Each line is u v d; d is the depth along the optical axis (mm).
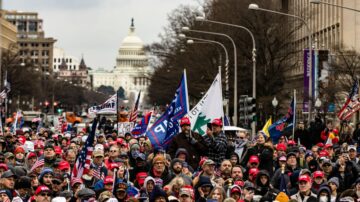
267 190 24875
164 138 29688
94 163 26875
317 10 112375
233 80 97438
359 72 81188
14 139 38812
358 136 45719
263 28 96062
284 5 119812
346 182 29391
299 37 118500
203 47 104250
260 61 96500
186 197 20516
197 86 103875
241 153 36000
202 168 24828
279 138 39375
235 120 78750
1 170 25969
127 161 29234
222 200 21531
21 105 191125
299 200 23281
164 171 24844
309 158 31547
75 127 64312
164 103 142125
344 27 102438
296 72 113750
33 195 23297
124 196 23047
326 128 43844
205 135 28375
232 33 98125
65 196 22547
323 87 78062
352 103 45625
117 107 42219
